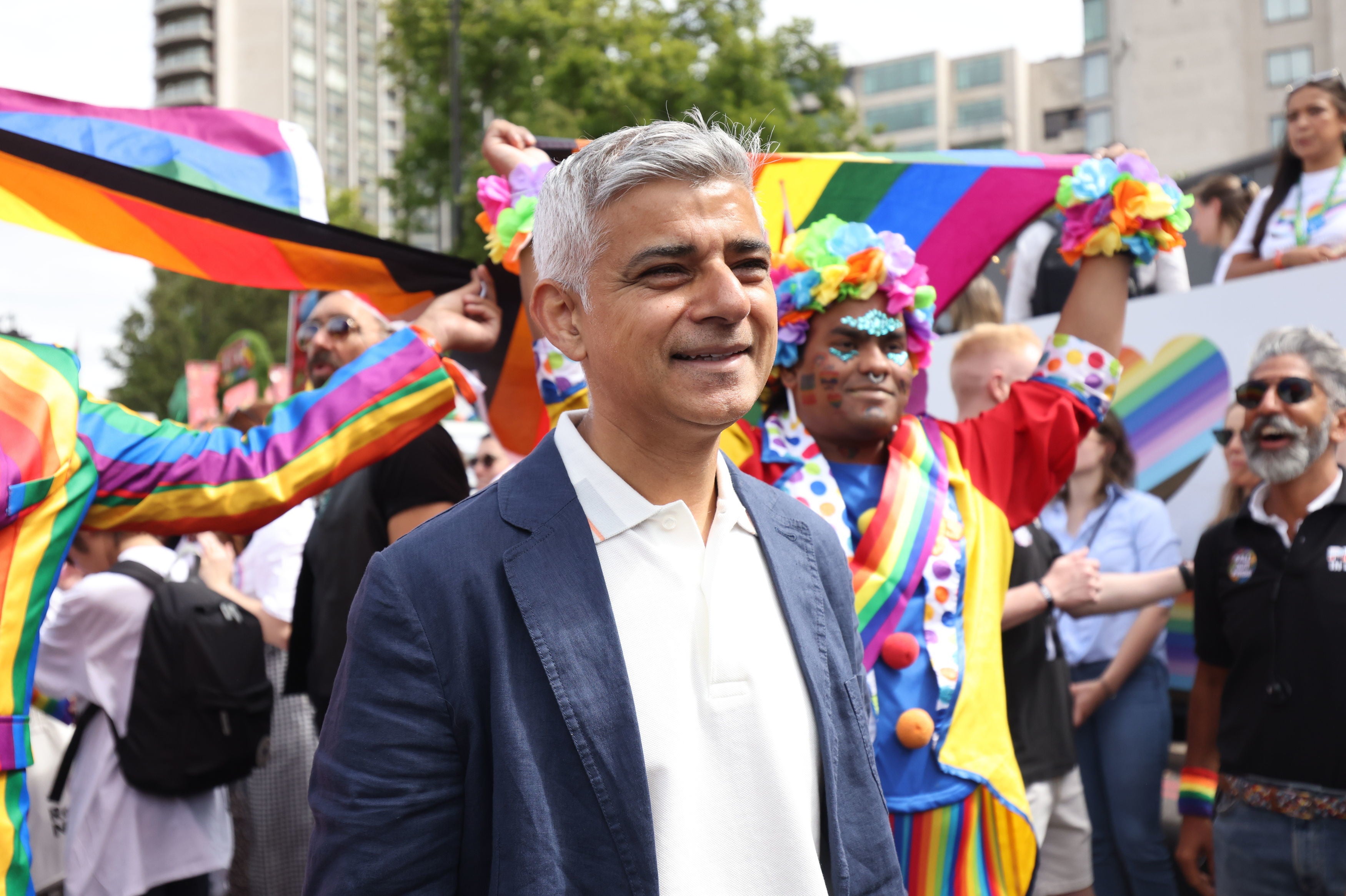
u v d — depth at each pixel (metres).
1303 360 2.66
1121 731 3.52
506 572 1.26
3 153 2.24
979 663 2.19
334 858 1.21
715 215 1.26
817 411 2.30
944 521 2.28
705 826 1.26
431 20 20.25
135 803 2.96
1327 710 2.48
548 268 1.36
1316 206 4.26
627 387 1.29
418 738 1.22
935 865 2.08
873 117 62.81
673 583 1.32
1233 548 2.76
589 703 1.22
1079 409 2.45
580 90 18.70
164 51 92.19
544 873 1.17
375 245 2.60
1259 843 2.56
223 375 7.58
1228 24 26.20
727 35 19.52
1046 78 60.25
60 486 1.76
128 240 2.40
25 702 1.70
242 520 2.00
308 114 92.81
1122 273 2.51
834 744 1.38
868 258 2.20
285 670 3.38
